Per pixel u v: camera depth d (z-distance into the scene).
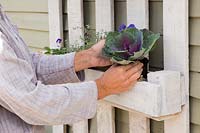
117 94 1.60
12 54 1.24
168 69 1.57
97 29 1.91
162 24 1.64
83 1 2.05
